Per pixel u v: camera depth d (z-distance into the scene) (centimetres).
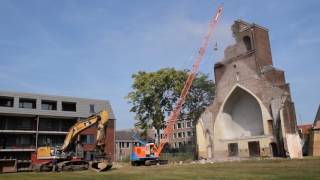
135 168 3631
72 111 6031
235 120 5622
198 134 5628
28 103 5775
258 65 5184
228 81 5512
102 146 3397
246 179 1895
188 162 4784
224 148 5384
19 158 5428
